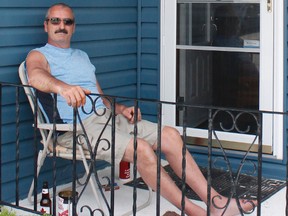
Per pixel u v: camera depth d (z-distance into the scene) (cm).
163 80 598
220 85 581
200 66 588
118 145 451
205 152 587
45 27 495
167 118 602
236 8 566
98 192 523
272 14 548
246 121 569
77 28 538
